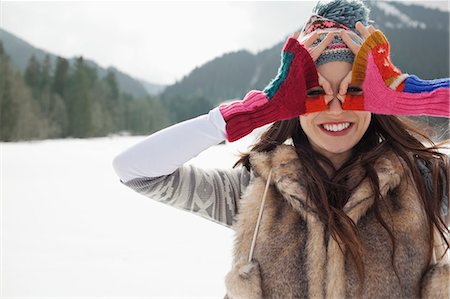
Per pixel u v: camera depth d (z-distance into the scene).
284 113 1.27
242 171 1.46
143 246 4.24
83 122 45.47
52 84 46.34
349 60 1.24
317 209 1.24
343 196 1.29
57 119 44.09
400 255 1.19
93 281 3.27
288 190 1.26
